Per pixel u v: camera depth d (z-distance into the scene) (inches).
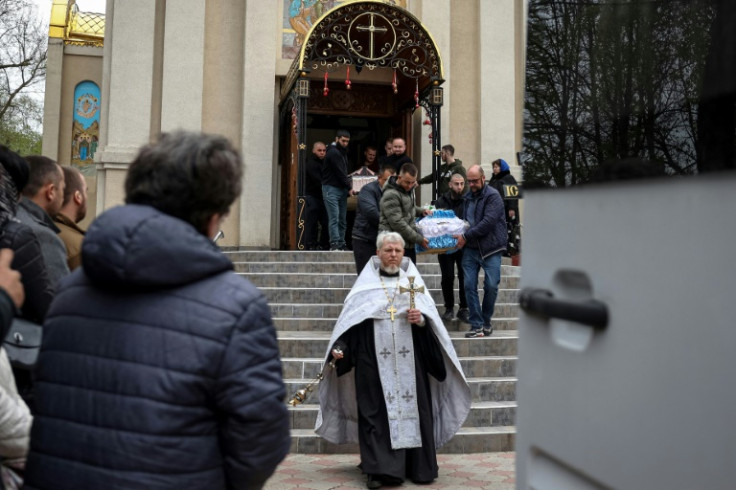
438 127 474.6
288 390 246.1
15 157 109.2
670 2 54.6
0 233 100.3
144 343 65.6
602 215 52.7
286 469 205.0
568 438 55.5
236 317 66.9
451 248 291.4
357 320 195.3
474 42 551.8
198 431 65.8
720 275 41.4
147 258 65.5
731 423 40.1
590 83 62.3
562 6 67.0
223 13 526.3
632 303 48.8
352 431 210.5
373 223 291.7
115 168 498.9
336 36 449.7
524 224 65.2
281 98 515.2
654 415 46.1
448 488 188.1
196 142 72.4
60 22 687.7
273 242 520.4
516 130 545.3
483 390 251.9
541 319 60.3
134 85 507.2
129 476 63.3
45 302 102.0
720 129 49.2
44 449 67.4
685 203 44.3
